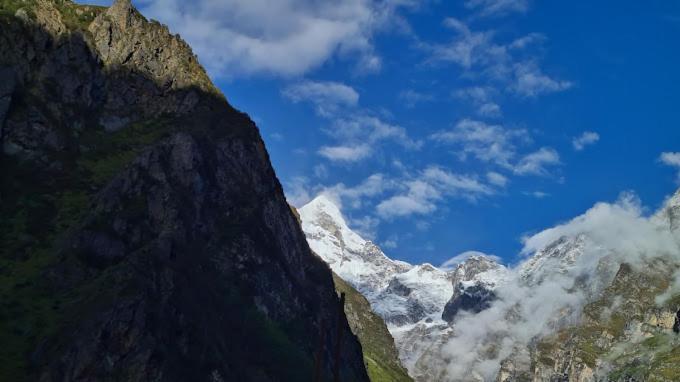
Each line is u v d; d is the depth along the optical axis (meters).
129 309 115.75
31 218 140.88
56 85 167.50
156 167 150.75
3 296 121.62
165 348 116.88
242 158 173.38
